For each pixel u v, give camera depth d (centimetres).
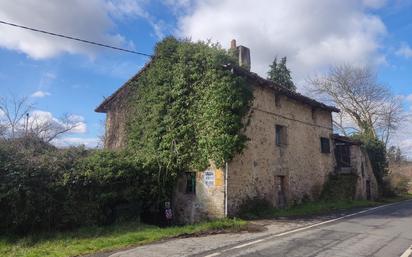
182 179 1786
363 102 4309
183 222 1736
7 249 1151
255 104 1881
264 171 1900
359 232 1258
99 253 955
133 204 1617
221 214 1627
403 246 1025
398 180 4225
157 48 1983
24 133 2022
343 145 2892
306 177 2284
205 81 1764
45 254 988
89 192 1466
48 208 1356
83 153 1600
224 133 1656
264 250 948
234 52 2039
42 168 1377
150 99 1967
